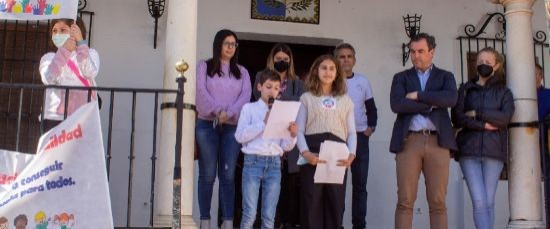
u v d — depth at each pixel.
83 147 5.39
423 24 8.94
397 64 8.83
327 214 6.10
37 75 7.97
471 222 8.55
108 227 5.30
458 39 8.97
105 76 8.16
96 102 5.48
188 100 6.24
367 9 8.88
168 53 6.36
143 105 8.20
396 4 8.95
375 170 8.60
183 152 6.11
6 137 7.79
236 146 6.45
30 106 7.88
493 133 6.63
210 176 6.41
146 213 8.00
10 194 5.27
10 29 8.02
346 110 6.28
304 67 9.05
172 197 6.00
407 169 6.39
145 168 8.09
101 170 5.37
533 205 6.89
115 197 7.96
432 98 6.31
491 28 9.05
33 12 5.83
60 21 6.12
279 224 7.93
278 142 6.21
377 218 8.52
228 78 6.61
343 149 6.02
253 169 6.14
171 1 6.46
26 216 5.25
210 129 6.46
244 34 8.60
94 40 8.21
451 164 8.62
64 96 6.00
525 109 6.96
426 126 6.41
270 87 6.27
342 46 7.53
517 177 6.93
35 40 8.05
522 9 7.11
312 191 6.08
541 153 6.95
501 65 6.85
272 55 6.84
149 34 8.34
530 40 7.10
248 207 6.12
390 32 8.88
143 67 8.27
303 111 6.24
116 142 8.06
